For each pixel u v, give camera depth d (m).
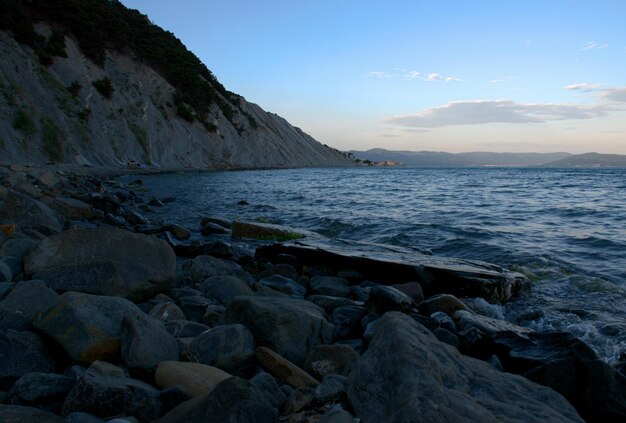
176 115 70.94
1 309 4.34
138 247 6.32
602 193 32.41
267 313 4.64
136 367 3.83
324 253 9.45
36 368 3.85
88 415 3.04
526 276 8.76
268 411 3.09
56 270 5.88
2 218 9.23
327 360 4.24
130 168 49.09
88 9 68.50
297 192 32.47
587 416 3.88
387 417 2.85
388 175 72.31
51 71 50.78
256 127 101.19
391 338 3.49
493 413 2.90
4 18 48.25
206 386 3.54
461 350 4.97
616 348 5.55
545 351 4.43
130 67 68.94
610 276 9.23
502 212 20.20
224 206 22.62
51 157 40.12
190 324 5.00
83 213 13.74
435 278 8.16
